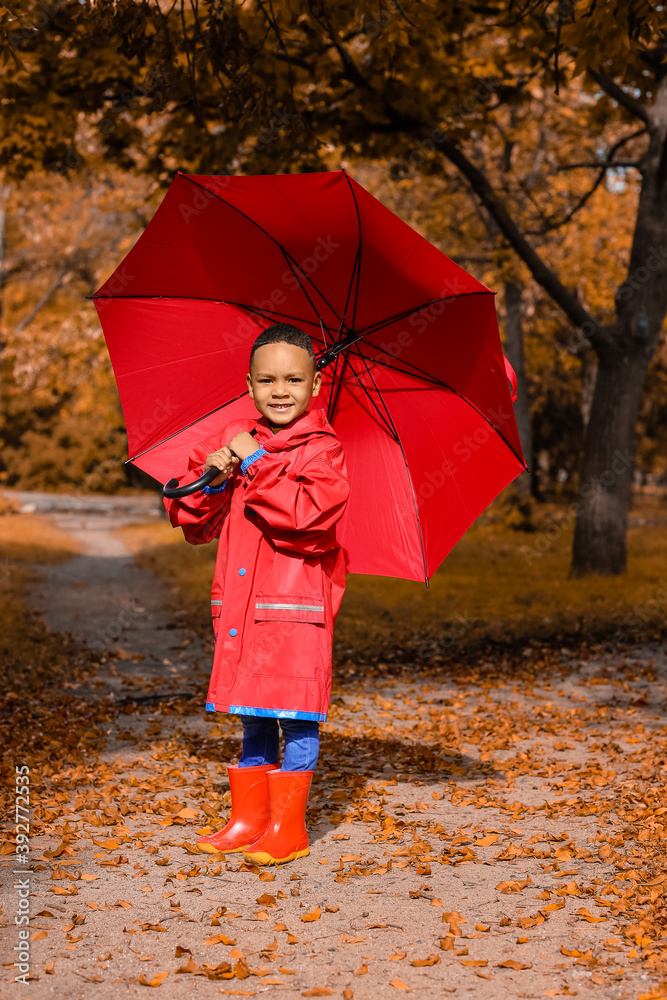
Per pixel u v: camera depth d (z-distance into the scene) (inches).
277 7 251.4
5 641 301.9
